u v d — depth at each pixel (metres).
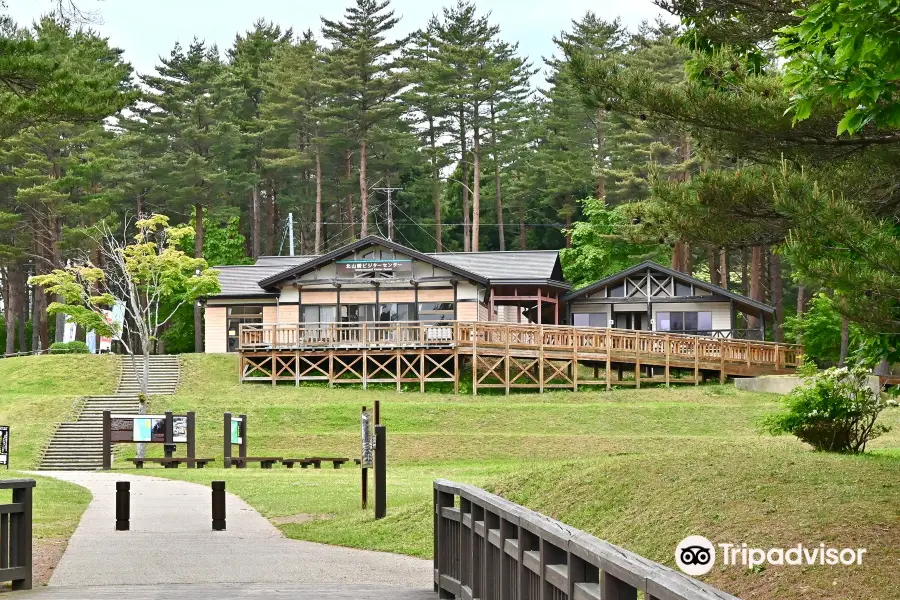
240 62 83.19
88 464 35.34
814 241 10.59
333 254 48.97
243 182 72.38
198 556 13.64
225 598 9.48
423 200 85.19
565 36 75.44
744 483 12.86
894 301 10.81
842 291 10.38
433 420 37.62
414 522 15.85
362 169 72.44
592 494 14.23
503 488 15.98
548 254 51.56
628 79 13.20
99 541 15.18
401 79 71.75
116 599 9.43
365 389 44.56
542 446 32.81
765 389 41.16
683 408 37.09
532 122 79.50
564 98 74.44
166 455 33.75
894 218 12.75
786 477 12.89
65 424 39.25
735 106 12.60
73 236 59.47
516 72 78.12
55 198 58.84
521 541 7.15
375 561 13.30
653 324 51.06
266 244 85.75
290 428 38.00
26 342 75.88
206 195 67.69
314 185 80.12
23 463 35.28
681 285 50.84
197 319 63.06
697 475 13.62
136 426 32.59
